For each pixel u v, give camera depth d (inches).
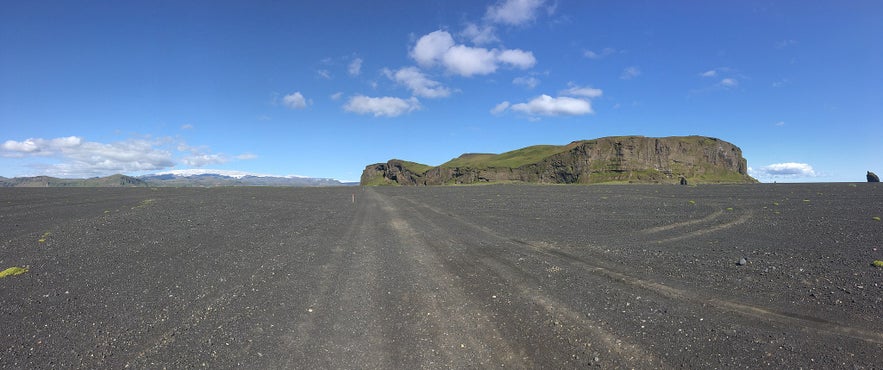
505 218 863.1
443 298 313.7
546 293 319.0
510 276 374.0
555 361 210.5
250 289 342.6
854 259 413.4
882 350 212.2
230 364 212.7
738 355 210.7
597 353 217.3
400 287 346.0
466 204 1289.4
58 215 927.0
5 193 1849.2
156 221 820.6
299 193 2266.2
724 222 730.8
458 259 454.0
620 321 258.7
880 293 298.4
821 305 278.8
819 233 589.9
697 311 273.3
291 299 315.6
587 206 1112.8
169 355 223.6
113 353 226.7
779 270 373.1
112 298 320.5
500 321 264.2
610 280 353.7
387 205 1320.1
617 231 648.4
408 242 576.4
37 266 431.8
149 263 441.7
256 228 730.2
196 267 422.9
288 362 214.2
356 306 298.5
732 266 393.1
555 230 668.7
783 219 753.6
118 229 706.2
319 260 456.8
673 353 214.8
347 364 211.6
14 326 265.7
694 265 400.5
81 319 276.5
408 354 221.6
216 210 1074.7
